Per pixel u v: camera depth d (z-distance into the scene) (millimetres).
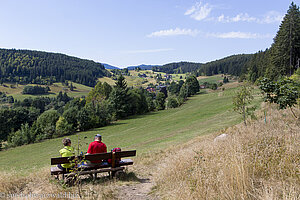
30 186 6332
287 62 56438
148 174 8000
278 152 5219
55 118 65625
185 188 4578
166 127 40938
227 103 58781
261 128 10242
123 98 71750
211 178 4570
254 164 4730
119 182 6523
